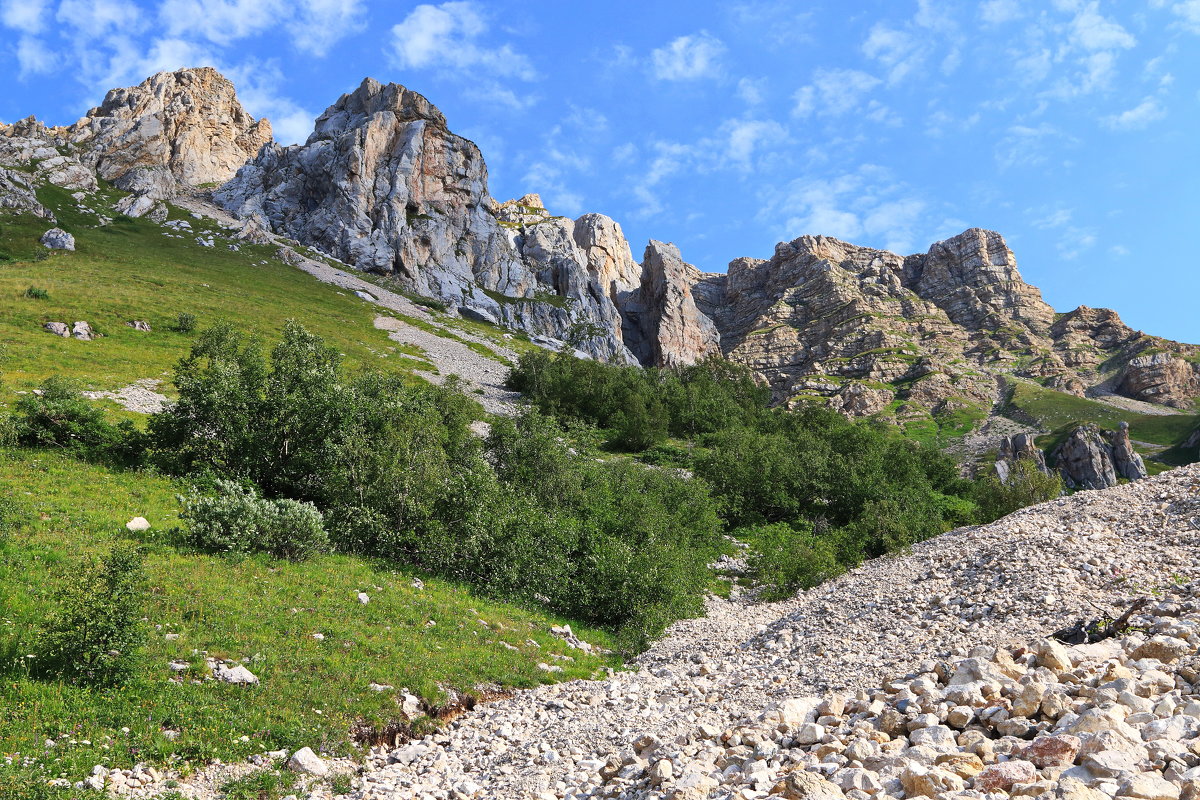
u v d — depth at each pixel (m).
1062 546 20.92
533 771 13.18
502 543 32.69
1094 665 10.61
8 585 18.94
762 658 20.86
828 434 103.94
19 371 54.50
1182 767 6.68
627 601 31.30
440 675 19.92
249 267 147.50
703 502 53.72
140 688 15.55
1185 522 20.41
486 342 140.75
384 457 34.94
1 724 13.35
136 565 16.67
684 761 10.66
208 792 13.03
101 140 193.12
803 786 7.70
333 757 15.19
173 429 37.06
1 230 128.12
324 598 23.61
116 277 106.31
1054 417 196.38
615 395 103.50
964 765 7.79
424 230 185.88
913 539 43.69
